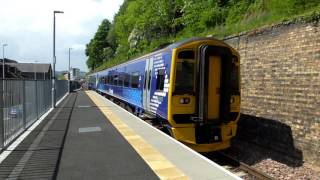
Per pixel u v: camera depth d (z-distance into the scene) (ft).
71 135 42.19
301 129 41.32
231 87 43.14
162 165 27.84
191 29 105.50
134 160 29.45
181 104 42.01
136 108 68.85
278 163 40.50
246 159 43.45
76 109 79.15
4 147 33.96
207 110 41.55
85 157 30.66
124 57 214.48
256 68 52.03
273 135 46.47
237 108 43.70
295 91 42.91
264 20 59.31
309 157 39.65
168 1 146.00
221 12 91.61
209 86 41.68
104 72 145.59
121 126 49.70
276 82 46.93
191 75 42.39
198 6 104.53
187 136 42.01
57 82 110.42
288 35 45.16
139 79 63.46
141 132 44.19
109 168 27.02
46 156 31.07
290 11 51.67
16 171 26.23
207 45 41.68
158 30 158.10
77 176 24.98
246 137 53.01
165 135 41.78
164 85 44.47
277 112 46.26
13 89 39.17
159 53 49.19
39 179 24.30
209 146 42.24
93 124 52.06
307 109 40.55
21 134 42.88
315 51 40.14
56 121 56.13
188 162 28.71
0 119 32.89
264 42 50.34
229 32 66.23
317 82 39.32
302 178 34.73
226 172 25.80
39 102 62.28
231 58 42.01
